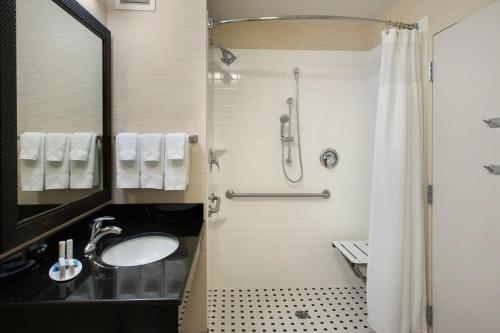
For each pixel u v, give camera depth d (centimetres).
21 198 90
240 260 224
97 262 103
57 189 110
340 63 221
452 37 140
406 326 159
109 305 78
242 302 207
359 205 227
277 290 223
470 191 132
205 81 159
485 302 125
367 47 222
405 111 155
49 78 104
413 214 160
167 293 82
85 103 130
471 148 131
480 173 126
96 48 139
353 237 228
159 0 156
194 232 139
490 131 121
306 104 221
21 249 90
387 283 158
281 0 188
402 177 155
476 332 129
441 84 148
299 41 218
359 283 229
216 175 220
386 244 160
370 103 221
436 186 153
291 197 224
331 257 228
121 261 124
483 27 123
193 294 164
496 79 117
